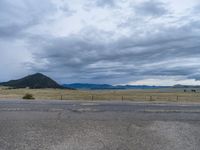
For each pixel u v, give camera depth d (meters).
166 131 17.20
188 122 20.16
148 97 58.22
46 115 21.72
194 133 16.92
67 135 15.66
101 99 47.31
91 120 19.83
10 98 45.47
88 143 14.18
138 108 27.69
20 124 18.09
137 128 17.80
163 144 14.41
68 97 53.41
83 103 32.97
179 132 17.05
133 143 14.44
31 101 35.72
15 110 24.16
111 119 20.44
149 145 14.16
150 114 23.44
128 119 20.62
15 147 13.16
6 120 19.27
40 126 17.67
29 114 22.08
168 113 24.38
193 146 14.16
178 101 42.75
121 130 17.12
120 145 14.01
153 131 17.12
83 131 16.62
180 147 13.93
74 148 13.27
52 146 13.48
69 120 19.72
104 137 15.42
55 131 16.48
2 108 25.42
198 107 29.78
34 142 14.10
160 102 37.91
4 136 15.05
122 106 29.58
